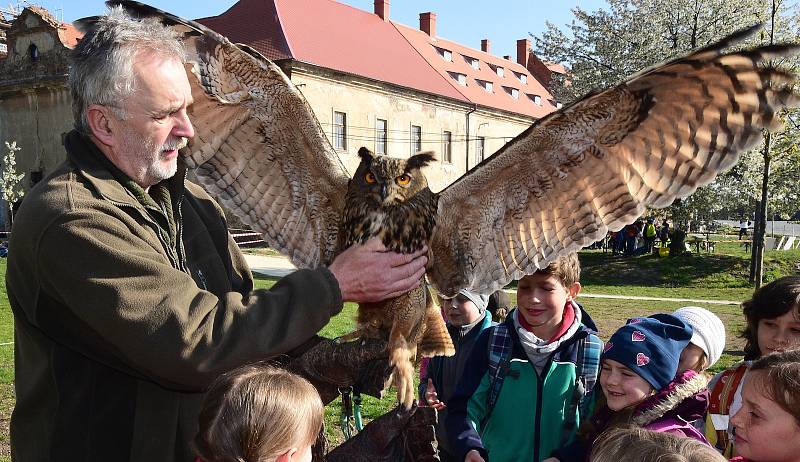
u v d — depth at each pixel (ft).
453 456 10.68
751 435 7.78
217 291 8.51
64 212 6.57
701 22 85.30
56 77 104.42
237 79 8.98
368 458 7.26
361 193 9.38
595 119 8.40
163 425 7.30
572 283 10.93
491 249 9.59
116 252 6.48
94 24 7.76
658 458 6.39
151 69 7.27
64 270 6.43
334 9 117.50
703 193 77.66
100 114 7.27
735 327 39.19
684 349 10.14
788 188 70.95
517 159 8.84
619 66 89.61
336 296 7.15
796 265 71.82
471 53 148.97
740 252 83.51
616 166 8.79
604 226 8.96
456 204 9.45
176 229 8.11
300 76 95.86
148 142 7.38
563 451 10.12
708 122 8.16
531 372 10.77
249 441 5.96
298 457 6.28
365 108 105.81
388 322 8.64
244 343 6.58
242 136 9.39
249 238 90.07
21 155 110.32
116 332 6.36
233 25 102.89
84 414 7.09
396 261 8.02
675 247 79.20
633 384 9.31
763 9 65.05
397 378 7.86
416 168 9.53
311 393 6.53
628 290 65.10
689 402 9.40
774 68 7.57
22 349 7.31
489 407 10.93
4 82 109.81
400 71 116.06
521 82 158.40
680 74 7.90
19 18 107.45
